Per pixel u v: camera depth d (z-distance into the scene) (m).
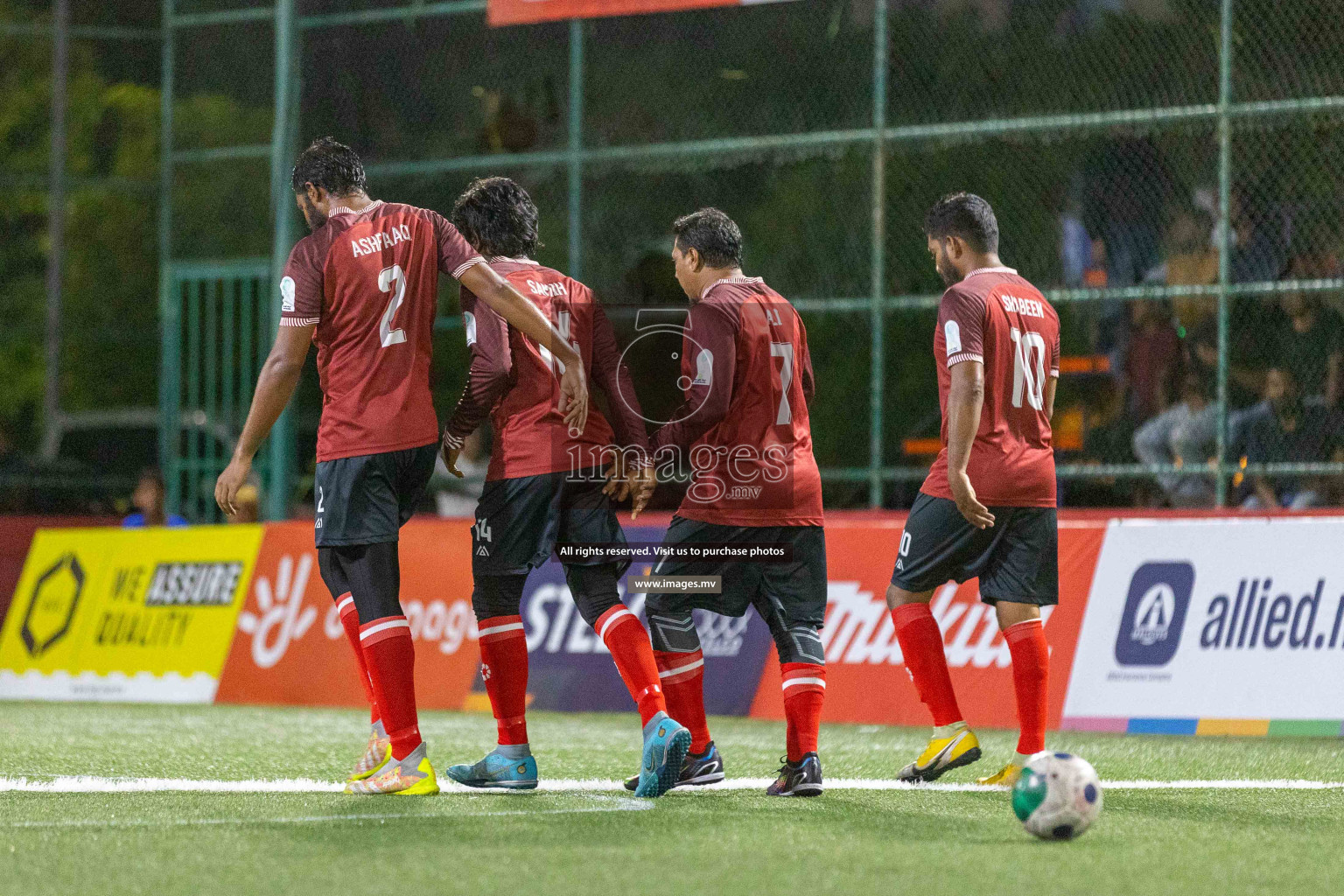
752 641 29.59
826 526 29.75
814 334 40.97
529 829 14.94
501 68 43.59
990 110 39.84
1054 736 26.08
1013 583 18.27
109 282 53.78
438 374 44.62
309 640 32.88
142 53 53.94
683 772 18.41
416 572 32.53
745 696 29.23
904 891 12.10
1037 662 18.36
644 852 13.66
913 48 40.88
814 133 40.31
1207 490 34.25
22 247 54.59
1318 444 33.91
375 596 17.25
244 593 33.88
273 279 41.38
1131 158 36.72
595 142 43.28
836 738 25.72
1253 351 34.66
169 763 21.39
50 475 49.19
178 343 47.22
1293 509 28.28
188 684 33.78
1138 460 35.44
